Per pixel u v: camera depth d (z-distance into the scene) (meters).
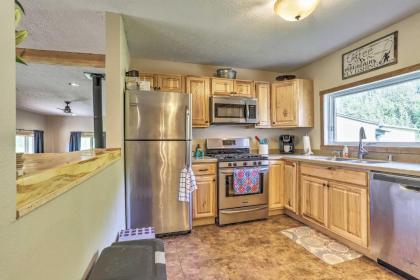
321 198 2.52
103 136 3.70
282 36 2.55
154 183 2.44
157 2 1.89
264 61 3.39
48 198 0.63
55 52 2.92
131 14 2.08
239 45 2.80
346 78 2.87
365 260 1.98
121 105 2.15
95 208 1.17
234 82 3.33
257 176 2.98
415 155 2.19
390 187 1.79
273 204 3.16
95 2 1.88
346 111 3.05
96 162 1.12
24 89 4.63
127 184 2.35
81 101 5.82
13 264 0.49
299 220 2.95
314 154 3.41
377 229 1.89
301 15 1.84
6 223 0.46
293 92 3.38
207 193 2.86
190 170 2.56
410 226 1.66
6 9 0.48
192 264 1.96
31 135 7.30
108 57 2.05
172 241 2.39
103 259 0.98
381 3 1.94
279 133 3.92
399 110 2.41
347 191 2.18
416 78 2.23
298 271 1.84
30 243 0.56
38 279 0.60
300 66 3.62
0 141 0.45
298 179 2.92
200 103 3.17
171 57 3.20
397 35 2.27
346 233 2.19
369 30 2.43
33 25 2.26
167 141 2.48
